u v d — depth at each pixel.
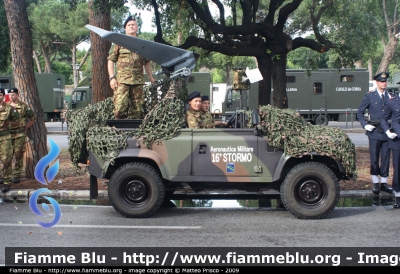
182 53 8.27
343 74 31.77
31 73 10.81
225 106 30.44
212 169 7.62
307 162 7.67
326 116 31.59
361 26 16.03
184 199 8.84
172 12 13.80
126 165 7.73
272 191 9.17
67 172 11.49
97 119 8.38
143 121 7.77
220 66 42.09
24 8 10.70
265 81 14.94
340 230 6.90
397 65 51.09
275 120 7.57
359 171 11.59
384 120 8.78
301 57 31.81
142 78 8.52
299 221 7.48
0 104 9.62
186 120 8.24
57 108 39.09
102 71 13.66
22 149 10.22
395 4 32.69
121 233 6.77
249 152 7.61
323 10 15.22
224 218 7.72
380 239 6.40
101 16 13.59
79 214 8.01
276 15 24.95
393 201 9.11
